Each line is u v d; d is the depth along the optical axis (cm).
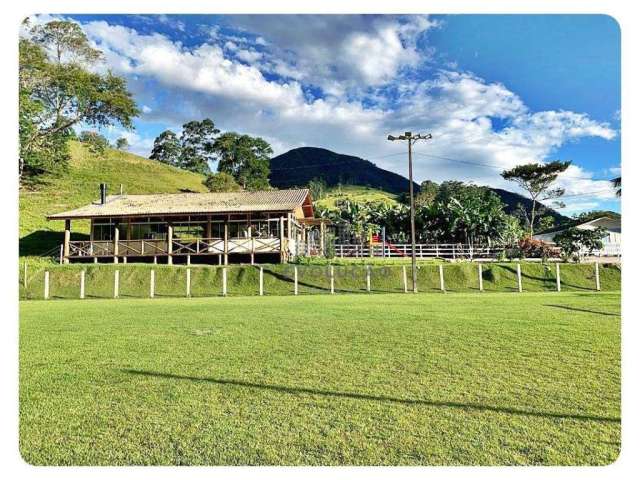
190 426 402
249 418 417
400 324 917
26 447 369
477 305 1309
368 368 571
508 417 418
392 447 365
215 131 8081
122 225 2817
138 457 354
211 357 635
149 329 880
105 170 5397
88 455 357
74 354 659
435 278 2322
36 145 3988
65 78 3769
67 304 1528
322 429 394
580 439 379
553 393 478
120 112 4000
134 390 494
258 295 1997
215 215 2681
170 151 8094
